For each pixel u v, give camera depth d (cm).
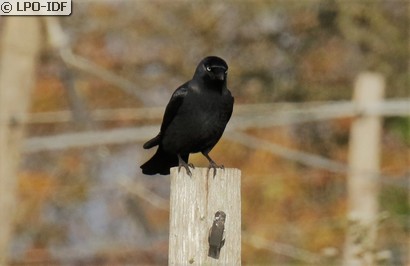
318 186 2444
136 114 2280
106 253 2427
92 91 2550
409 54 2783
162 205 2250
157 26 2722
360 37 2770
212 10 2761
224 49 2767
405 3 2803
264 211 2389
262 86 2753
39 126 2527
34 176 2466
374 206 1859
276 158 2470
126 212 2459
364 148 1844
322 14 2775
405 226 1964
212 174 930
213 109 1092
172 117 1098
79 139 1744
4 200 1648
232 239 927
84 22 2642
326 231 2172
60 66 1858
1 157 1652
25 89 1677
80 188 2378
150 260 2431
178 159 1118
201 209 927
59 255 2383
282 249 1961
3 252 1650
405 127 2433
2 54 1678
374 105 1802
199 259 923
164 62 2712
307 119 1931
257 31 2775
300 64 2769
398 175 2462
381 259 1376
